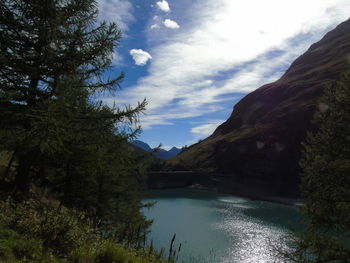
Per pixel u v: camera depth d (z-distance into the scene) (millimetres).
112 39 10203
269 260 27688
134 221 19094
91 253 5734
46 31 9250
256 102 152375
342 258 11641
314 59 178250
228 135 141375
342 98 13328
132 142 10922
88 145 10031
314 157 14172
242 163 103250
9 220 5973
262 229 41125
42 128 7832
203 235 37500
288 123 102500
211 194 88750
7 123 8281
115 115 9703
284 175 89062
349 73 13508
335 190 12820
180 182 108500
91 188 14562
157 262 8008
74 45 9789
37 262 4664
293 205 65562
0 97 8406
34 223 5930
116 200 18938
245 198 80375
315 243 12422
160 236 36406
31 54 9297
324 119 14086
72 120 9133
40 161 10266
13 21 9008
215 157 122125
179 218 49156
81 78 9492
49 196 14836
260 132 108688
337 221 12562
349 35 181875
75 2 10156
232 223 45312
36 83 9828
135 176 20234
